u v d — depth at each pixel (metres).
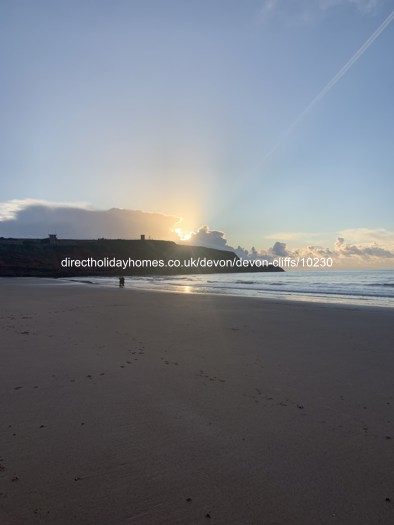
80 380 5.80
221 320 12.80
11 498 2.84
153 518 2.65
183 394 5.23
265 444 3.75
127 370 6.39
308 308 17.14
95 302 19.17
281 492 2.95
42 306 16.91
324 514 2.70
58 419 4.32
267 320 12.90
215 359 7.27
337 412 4.63
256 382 5.84
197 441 3.80
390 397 5.20
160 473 3.21
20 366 6.54
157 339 9.22
